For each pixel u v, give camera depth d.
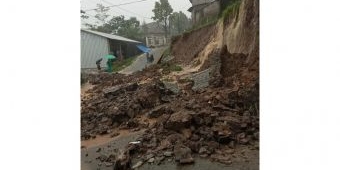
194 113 6.04
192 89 6.45
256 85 6.06
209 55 6.50
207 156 5.58
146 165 5.57
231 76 6.42
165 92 6.55
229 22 6.57
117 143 6.06
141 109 6.51
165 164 5.53
